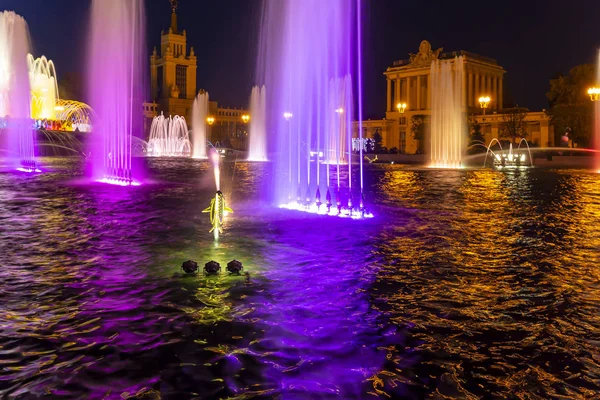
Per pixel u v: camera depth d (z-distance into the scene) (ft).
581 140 203.41
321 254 33.53
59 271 28.68
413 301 23.97
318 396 15.38
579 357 18.13
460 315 22.17
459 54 275.18
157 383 16.07
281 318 21.59
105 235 39.68
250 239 38.50
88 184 84.89
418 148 254.68
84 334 19.74
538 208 58.18
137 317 21.54
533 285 26.63
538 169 151.64
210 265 28.53
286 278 27.66
